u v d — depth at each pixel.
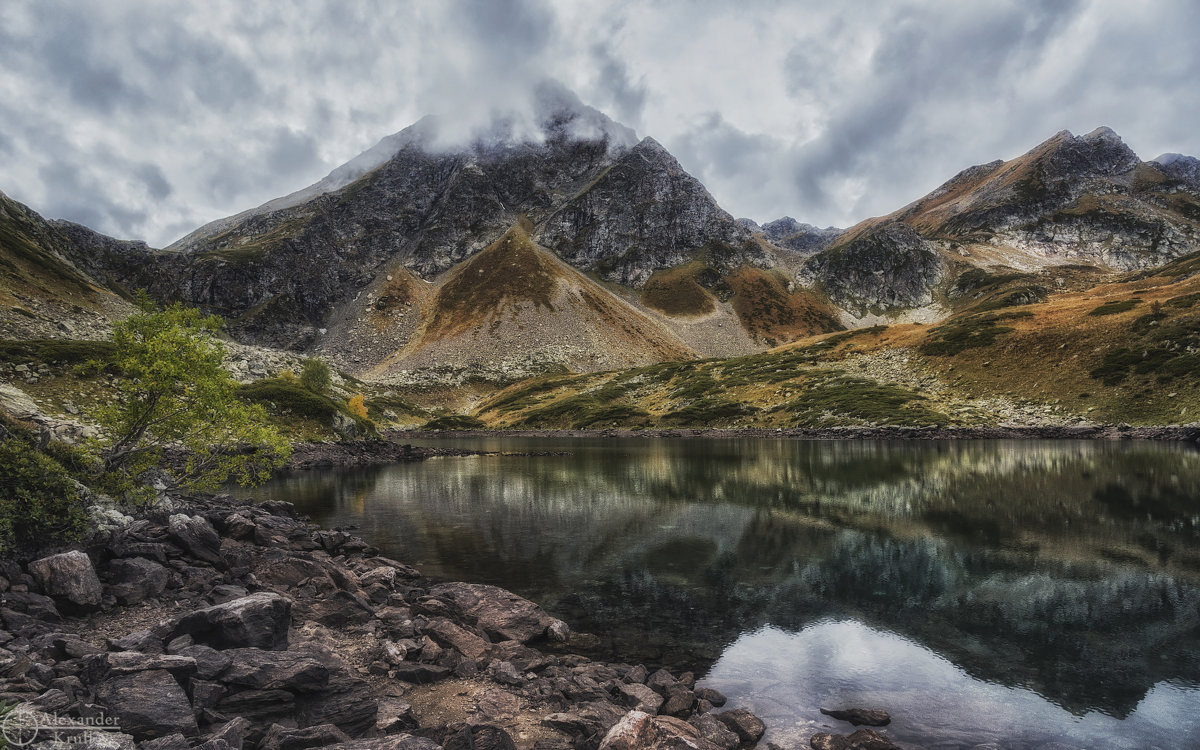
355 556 22.84
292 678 9.69
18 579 13.31
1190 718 10.74
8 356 59.66
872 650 14.18
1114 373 90.62
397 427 169.38
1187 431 69.44
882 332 153.25
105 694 8.28
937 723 10.63
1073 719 10.75
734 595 18.64
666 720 9.70
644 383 176.75
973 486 40.34
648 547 25.25
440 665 12.62
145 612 13.95
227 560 18.45
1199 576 19.66
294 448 68.00
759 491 41.03
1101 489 37.44
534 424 159.75
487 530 29.05
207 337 23.52
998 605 17.27
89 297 135.25
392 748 7.81
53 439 19.83
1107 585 18.89
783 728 10.45
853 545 25.03
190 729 7.99
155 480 25.69
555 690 11.37
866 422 100.69
